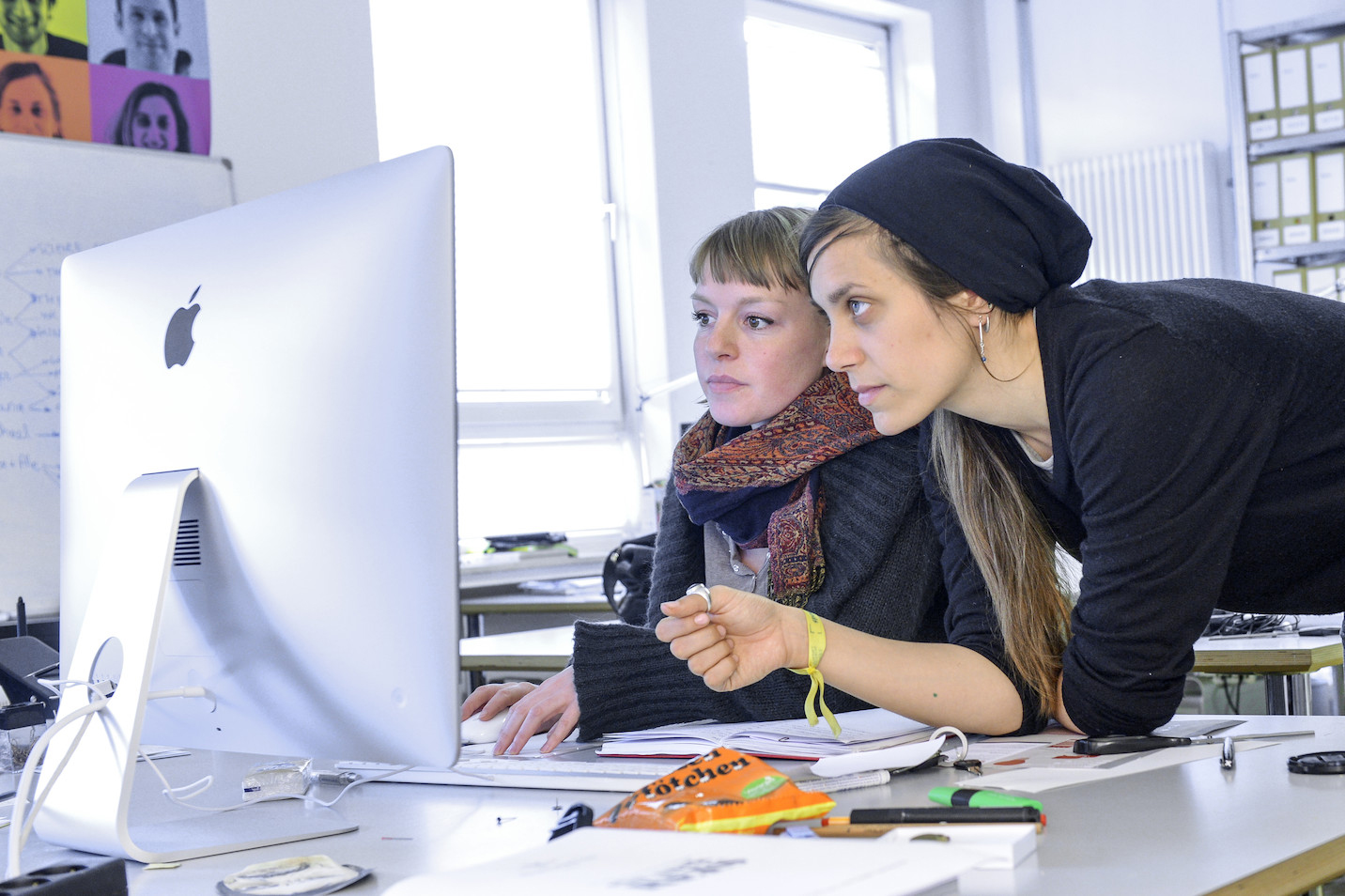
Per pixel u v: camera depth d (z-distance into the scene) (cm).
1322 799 73
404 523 78
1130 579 94
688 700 118
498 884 51
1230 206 510
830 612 125
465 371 405
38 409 204
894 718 114
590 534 432
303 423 83
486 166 413
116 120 251
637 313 440
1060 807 75
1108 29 538
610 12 442
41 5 241
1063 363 96
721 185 452
